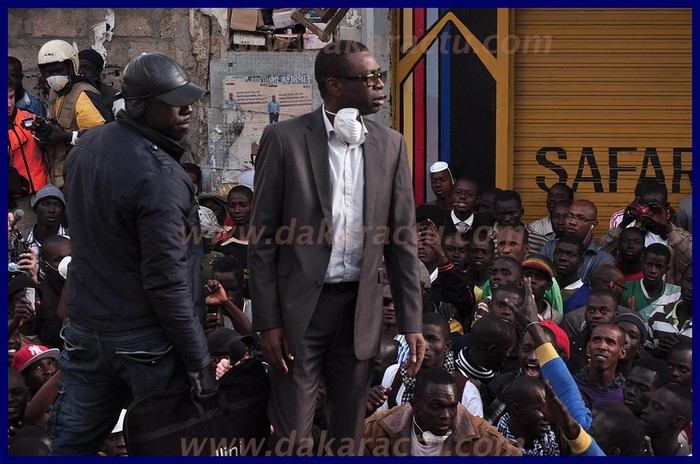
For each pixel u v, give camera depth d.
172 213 4.99
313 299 5.23
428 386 5.96
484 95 10.75
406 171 5.42
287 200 5.24
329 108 5.27
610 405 6.00
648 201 9.45
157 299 5.00
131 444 5.12
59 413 5.34
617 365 7.24
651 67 10.95
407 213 5.41
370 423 6.12
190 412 5.23
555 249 8.78
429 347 6.74
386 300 7.15
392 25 10.64
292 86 10.51
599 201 11.04
